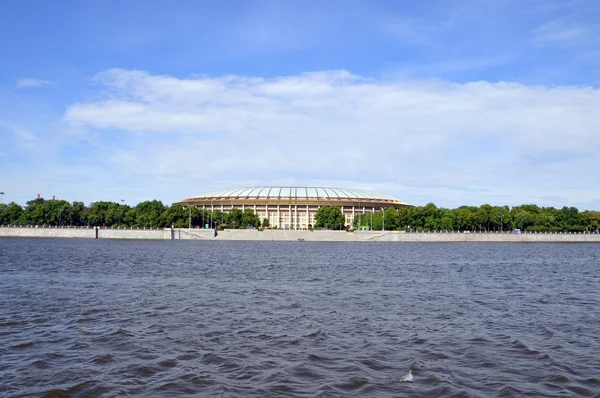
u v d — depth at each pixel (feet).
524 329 107.45
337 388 70.33
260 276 213.25
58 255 325.21
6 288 164.86
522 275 231.71
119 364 80.59
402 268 261.65
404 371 77.41
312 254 376.89
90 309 127.24
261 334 100.99
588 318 120.78
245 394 67.92
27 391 68.54
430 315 123.03
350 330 105.09
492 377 75.25
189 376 74.64
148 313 122.72
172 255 343.26
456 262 311.06
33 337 97.40
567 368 79.66
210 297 150.00
